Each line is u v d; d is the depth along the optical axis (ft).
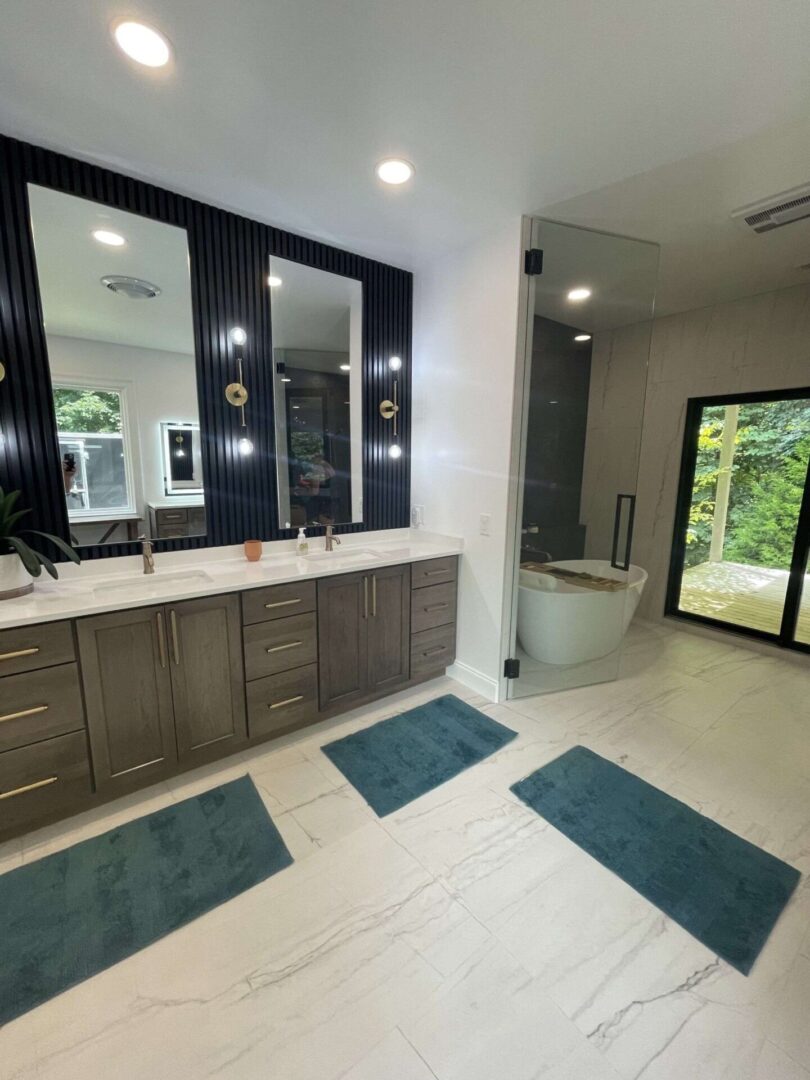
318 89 4.92
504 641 8.93
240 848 5.51
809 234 8.05
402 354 10.06
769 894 5.00
